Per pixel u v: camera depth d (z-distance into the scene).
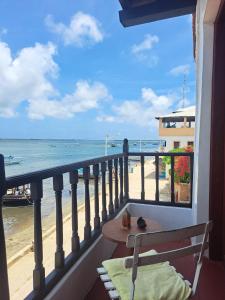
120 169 3.34
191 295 1.42
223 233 2.46
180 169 4.65
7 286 1.28
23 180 1.38
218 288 2.10
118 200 3.19
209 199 2.54
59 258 1.77
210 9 2.13
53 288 1.66
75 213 2.01
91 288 2.16
